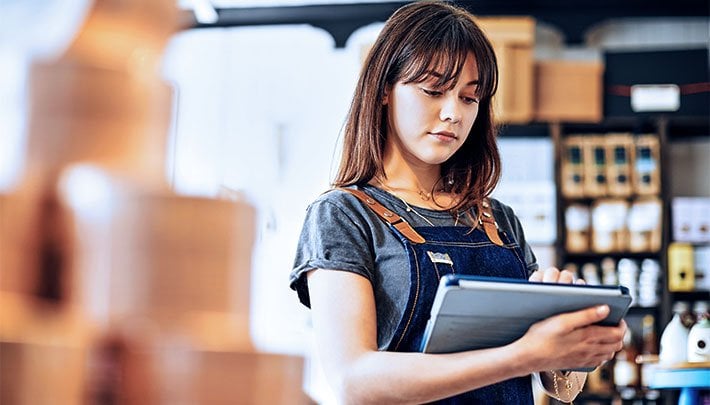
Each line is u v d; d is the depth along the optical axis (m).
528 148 6.50
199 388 0.77
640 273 6.39
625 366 6.16
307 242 1.97
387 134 2.09
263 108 6.90
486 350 1.69
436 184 2.11
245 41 6.99
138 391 0.76
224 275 0.79
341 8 6.96
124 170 0.79
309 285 1.94
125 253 0.77
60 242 0.77
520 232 2.28
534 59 6.93
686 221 6.37
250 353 0.79
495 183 2.15
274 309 6.29
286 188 6.75
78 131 0.78
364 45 6.40
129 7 0.80
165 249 0.78
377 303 1.94
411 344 1.90
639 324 6.47
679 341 3.51
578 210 6.39
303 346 0.83
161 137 0.82
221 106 6.88
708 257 6.34
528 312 1.68
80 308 0.76
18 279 0.75
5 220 0.75
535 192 6.38
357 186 2.06
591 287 1.67
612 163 6.47
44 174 0.77
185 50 6.96
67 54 0.78
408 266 1.93
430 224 2.03
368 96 2.06
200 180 6.71
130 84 0.79
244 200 0.81
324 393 6.00
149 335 0.76
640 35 7.04
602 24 6.96
